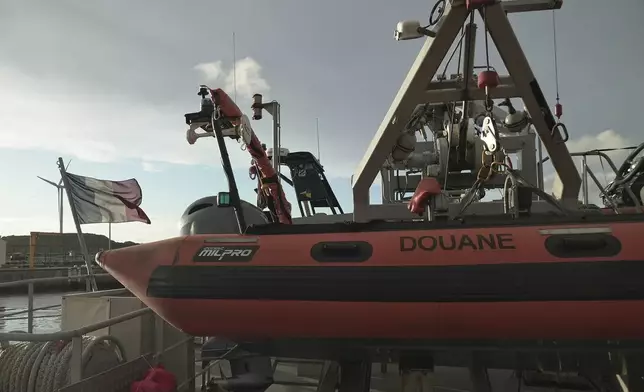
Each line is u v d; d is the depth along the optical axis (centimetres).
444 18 332
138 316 413
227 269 313
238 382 340
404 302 287
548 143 383
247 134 372
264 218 483
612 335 275
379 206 457
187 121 388
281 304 302
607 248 280
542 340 290
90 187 812
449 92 379
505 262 283
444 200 349
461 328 286
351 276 295
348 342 314
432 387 316
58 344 357
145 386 352
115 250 355
